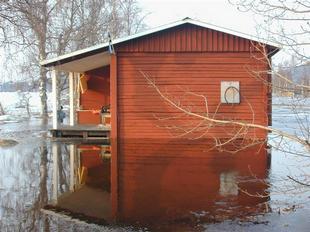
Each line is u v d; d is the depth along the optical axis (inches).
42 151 596.7
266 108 665.0
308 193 350.6
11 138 737.6
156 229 271.3
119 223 283.0
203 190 364.2
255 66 666.2
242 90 673.0
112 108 679.7
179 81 680.4
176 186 379.2
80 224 281.4
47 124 1052.5
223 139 651.5
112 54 681.0
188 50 676.7
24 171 460.1
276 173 423.5
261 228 271.4
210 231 267.4
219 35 673.0
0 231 269.7
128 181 402.3
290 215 296.7
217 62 677.3
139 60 682.2
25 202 336.8
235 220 287.0
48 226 278.2
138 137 682.8
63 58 685.9
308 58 199.0
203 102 677.3
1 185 395.5
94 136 743.1
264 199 335.3
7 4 738.8
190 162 491.2
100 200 339.6
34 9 874.1
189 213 302.5
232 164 477.1
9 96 2507.4
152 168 460.8
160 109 680.4
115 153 558.6
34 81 1529.3
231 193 353.7
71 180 412.5
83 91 918.4
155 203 328.2
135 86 682.8
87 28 1419.8
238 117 674.2
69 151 593.0
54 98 749.3
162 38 678.5
